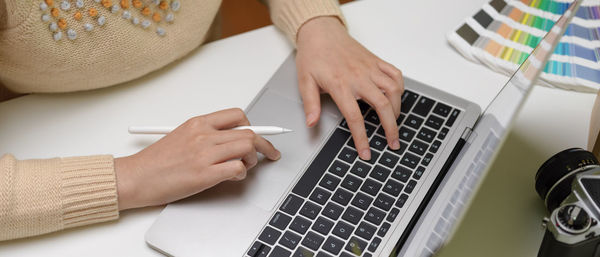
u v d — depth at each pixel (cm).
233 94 78
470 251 62
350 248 61
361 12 87
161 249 63
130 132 72
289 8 84
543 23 80
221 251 62
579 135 71
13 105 76
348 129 72
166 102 77
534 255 62
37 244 64
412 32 84
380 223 63
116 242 64
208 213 65
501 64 77
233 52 83
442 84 77
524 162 69
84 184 64
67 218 64
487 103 75
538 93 76
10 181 63
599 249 55
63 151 72
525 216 65
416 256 55
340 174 68
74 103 76
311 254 61
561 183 60
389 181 66
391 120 70
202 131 68
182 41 80
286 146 71
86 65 73
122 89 78
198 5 80
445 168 67
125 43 74
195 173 65
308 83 76
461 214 51
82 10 70
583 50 77
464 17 85
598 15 79
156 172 66
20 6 66
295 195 66
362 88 73
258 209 65
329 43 79
